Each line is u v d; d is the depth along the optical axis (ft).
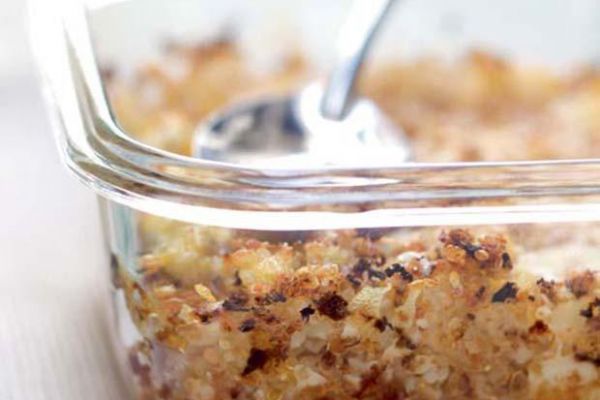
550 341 1.00
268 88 1.49
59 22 1.18
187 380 1.01
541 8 1.51
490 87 1.52
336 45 1.50
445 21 1.51
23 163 1.52
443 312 1.00
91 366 1.16
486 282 0.99
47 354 1.17
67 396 1.12
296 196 0.97
